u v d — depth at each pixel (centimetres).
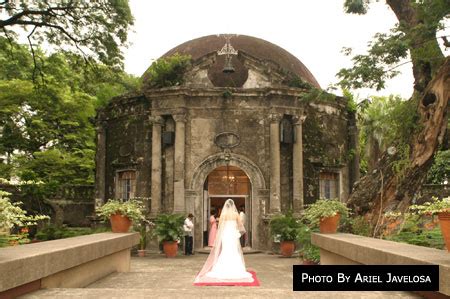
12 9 1706
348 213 1132
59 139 2725
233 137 1861
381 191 1141
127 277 940
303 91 1866
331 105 2028
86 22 1816
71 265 664
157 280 940
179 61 1922
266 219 1795
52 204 2406
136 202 1210
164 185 1877
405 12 1170
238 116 1873
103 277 910
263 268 1304
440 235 838
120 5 1767
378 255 604
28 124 2570
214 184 1906
